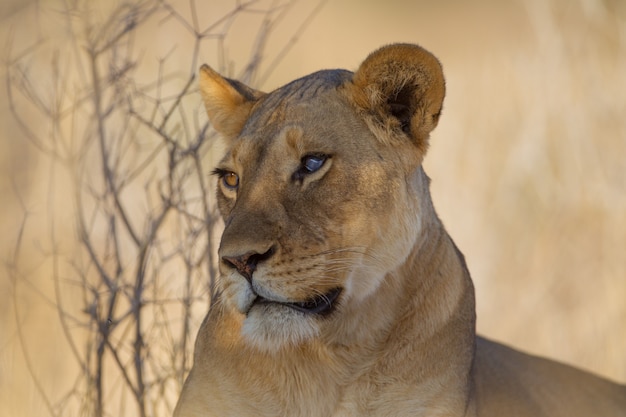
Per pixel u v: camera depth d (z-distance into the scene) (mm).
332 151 9484
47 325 14109
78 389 13211
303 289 9297
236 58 25031
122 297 13703
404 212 9797
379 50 9570
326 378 9891
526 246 18594
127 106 14734
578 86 22016
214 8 24438
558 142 20469
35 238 15672
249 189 9422
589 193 19250
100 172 15203
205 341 10148
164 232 14070
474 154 20688
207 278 12492
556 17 23578
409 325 9953
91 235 14375
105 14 15172
